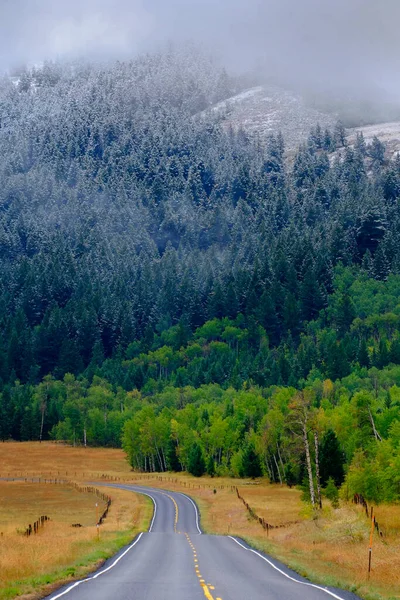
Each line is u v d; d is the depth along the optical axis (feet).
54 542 199.62
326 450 371.35
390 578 130.82
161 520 339.77
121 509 393.09
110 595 100.73
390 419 423.23
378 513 265.13
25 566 132.26
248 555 174.60
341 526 231.30
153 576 127.24
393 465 308.81
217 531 290.76
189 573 132.36
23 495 492.13
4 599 98.02
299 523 274.98
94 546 191.62
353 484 320.09
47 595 102.47
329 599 101.35
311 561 163.53
